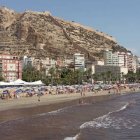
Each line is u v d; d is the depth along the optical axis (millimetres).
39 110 79375
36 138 39906
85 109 84125
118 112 75750
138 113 73125
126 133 44031
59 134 42938
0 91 116062
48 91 146375
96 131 45781
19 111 75875
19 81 137250
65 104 100688
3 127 49188
